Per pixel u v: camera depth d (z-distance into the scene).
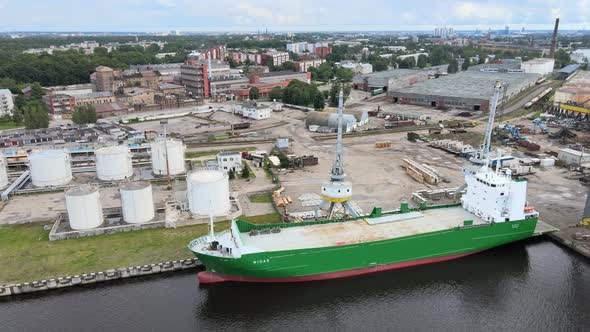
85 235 65.12
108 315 49.53
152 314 49.88
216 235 56.31
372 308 52.06
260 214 72.25
